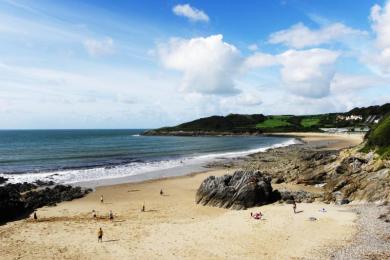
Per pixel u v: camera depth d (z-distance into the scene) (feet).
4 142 530.68
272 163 259.80
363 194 135.54
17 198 138.92
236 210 134.41
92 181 197.77
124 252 91.35
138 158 310.65
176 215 129.08
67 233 107.45
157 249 92.84
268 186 142.41
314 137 611.88
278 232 101.86
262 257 85.46
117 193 167.22
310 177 176.65
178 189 176.55
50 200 149.38
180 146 452.76
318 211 120.67
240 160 289.33
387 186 131.85
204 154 346.54
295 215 117.19
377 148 178.81
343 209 122.42
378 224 102.27
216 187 145.69
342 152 215.72
